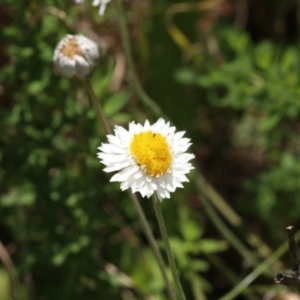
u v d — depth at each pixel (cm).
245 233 42
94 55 31
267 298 39
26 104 37
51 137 36
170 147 27
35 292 38
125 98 37
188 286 40
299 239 38
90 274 37
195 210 44
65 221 39
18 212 38
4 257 38
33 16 38
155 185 26
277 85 39
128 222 41
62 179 37
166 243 27
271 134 42
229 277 41
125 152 26
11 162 37
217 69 42
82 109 36
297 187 40
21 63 37
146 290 39
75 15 41
